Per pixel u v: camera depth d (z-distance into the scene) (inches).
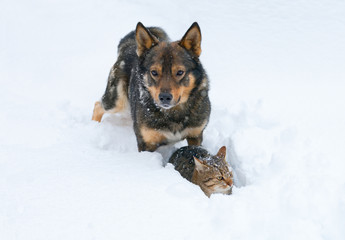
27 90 96.2
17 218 62.7
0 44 114.4
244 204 65.6
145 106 75.4
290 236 62.2
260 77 102.4
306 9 136.0
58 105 90.6
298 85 99.1
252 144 78.0
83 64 108.7
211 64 107.0
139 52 75.6
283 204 66.6
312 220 64.7
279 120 84.6
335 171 71.0
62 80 102.1
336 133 81.5
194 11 138.1
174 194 65.8
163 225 62.2
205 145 84.0
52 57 110.5
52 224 62.1
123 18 133.2
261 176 72.9
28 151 74.7
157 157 74.4
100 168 70.8
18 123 81.7
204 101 76.6
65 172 69.7
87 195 65.7
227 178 71.4
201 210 64.2
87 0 143.9
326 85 98.7
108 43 118.4
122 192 66.1
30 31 123.9
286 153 74.7
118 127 85.0
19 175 69.2
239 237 61.8
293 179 69.4
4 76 100.3
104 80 103.4
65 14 135.4
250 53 111.4
